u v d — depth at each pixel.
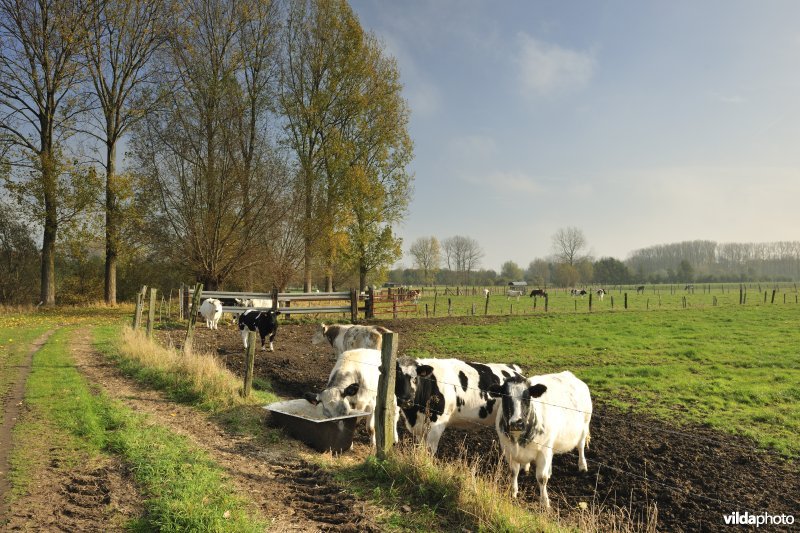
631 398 12.27
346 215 36.91
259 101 32.84
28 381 11.15
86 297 35.84
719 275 142.75
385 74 37.78
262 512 5.45
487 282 118.81
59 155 30.73
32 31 29.45
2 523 4.90
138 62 32.81
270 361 15.84
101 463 6.60
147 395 10.52
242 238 31.02
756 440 9.19
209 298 23.16
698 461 8.27
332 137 36.50
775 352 17.95
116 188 30.31
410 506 5.70
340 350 13.56
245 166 31.61
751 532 6.14
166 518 4.96
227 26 31.48
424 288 89.88
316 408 8.71
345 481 6.39
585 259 118.12
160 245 30.30
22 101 30.66
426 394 7.95
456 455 8.56
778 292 68.25
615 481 7.54
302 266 34.75
